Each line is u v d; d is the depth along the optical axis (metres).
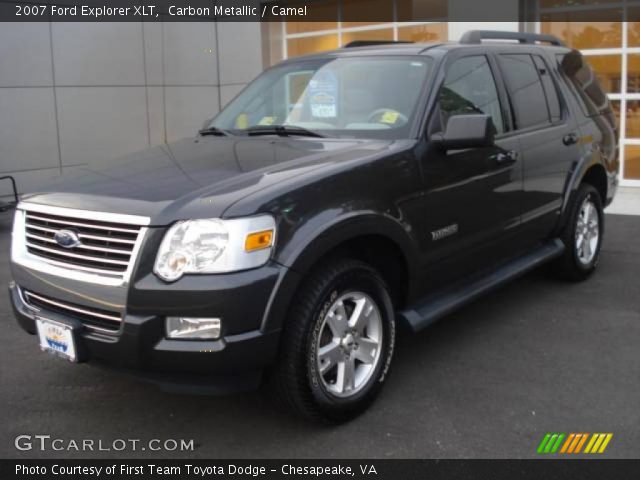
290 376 3.28
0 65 11.07
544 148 5.13
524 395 3.88
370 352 3.70
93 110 12.39
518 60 5.23
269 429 3.58
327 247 3.32
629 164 10.74
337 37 13.34
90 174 3.84
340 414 3.52
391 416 3.67
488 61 4.86
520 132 4.93
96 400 3.94
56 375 4.27
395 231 3.72
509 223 4.77
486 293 4.55
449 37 11.29
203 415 3.75
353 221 3.44
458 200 4.22
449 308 4.20
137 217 3.15
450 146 3.98
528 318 5.09
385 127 4.12
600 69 10.73
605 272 6.23
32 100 11.53
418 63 4.41
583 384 4.00
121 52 12.68
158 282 3.08
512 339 4.70
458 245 4.27
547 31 10.97
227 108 5.13
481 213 4.45
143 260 3.11
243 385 3.22
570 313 5.18
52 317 3.40
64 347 3.36
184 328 3.08
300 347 3.26
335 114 4.39
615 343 4.59
